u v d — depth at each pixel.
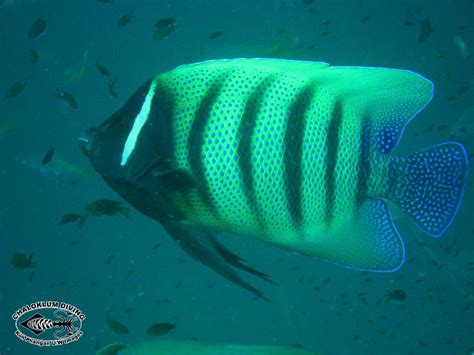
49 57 27.97
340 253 1.64
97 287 16.81
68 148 23.44
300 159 1.54
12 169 24.05
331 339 11.39
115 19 31.78
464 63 20.97
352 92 1.60
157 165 1.56
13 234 21.38
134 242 19.16
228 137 1.54
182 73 1.58
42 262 19.41
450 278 11.62
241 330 12.95
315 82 1.57
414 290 11.80
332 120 1.57
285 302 13.14
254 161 1.53
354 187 1.61
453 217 1.65
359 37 25.28
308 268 13.87
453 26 30.34
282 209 1.57
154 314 14.66
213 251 1.64
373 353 10.45
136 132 1.59
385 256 1.62
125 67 31.25
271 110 1.54
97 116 27.36
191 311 14.46
